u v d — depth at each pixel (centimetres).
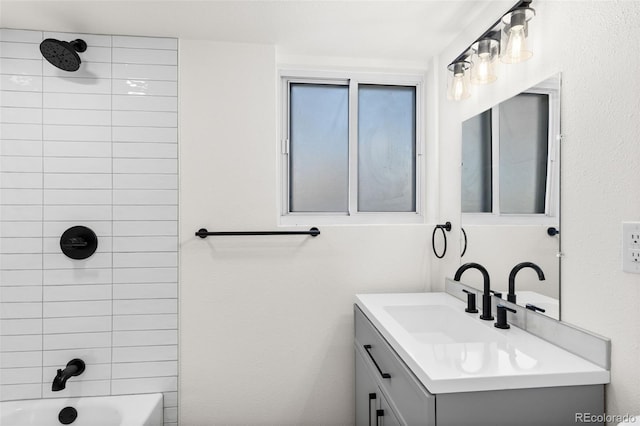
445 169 214
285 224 225
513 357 117
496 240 162
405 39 201
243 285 206
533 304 139
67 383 193
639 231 98
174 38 202
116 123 197
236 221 205
